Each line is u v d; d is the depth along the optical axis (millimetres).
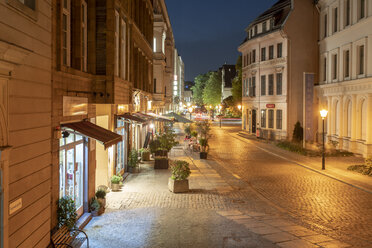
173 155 25828
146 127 26344
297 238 8734
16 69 5785
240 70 59312
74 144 9523
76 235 8555
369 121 23844
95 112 11195
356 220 10836
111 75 10703
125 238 8625
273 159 24328
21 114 6031
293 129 35344
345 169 19875
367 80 23359
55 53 7695
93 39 10586
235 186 15453
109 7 10656
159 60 35625
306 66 35250
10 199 5668
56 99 7824
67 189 9039
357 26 25203
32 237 6535
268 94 38281
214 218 10445
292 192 14586
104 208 11172
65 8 8789
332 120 29531
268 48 38094
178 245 8156
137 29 18641
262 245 8180
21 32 5910
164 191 14070
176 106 86500
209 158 24531
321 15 32812
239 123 72438
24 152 6180
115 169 15070
